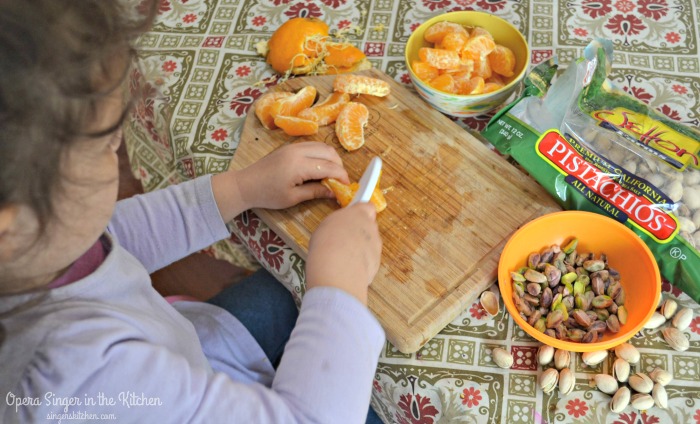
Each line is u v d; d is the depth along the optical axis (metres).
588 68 0.85
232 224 0.98
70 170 0.49
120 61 0.51
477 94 0.97
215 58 1.15
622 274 0.82
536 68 0.92
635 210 0.82
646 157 0.83
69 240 0.54
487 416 0.73
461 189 0.92
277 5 1.22
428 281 0.82
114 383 0.60
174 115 1.08
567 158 0.87
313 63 1.10
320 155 0.92
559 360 0.73
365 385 0.69
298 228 0.91
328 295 0.70
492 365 0.76
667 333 0.75
